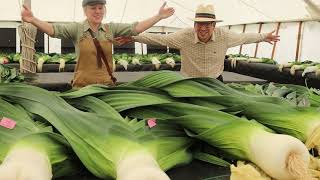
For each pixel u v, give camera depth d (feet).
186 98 3.85
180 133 3.27
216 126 3.10
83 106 3.56
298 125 3.34
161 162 2.93
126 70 18.98
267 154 2.78
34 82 10.36
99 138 2.84
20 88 3.47
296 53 23.27
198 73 10.71
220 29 10.61
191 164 3.14
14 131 2.93
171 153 3.04
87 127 2.91
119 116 3.39
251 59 20.31
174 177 2.89
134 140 2.87
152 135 3.07
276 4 24.17
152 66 19.47
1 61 18.21
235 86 4.43
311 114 3.36
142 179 2.31
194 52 10.57
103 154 2.77
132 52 26.13
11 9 27.09
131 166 2.50
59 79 11.01
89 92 3.73
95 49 9.30
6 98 3.39
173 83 3.90
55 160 2.76
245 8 27.96
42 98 3.36
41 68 17.30
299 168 2.64
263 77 17.92
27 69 11.91
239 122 3.09
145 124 3.27
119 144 2.81
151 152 2.84
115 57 20.48
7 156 2.55
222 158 3.26
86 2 9.04
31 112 3.23
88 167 2.78
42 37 24.99
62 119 3.00
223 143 3.14
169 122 3.32
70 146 2.91
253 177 2.65
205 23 9.94
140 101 3.65
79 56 9.39
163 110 3.58
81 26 9.32
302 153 2.71
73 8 28.78
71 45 24.39
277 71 16.61
